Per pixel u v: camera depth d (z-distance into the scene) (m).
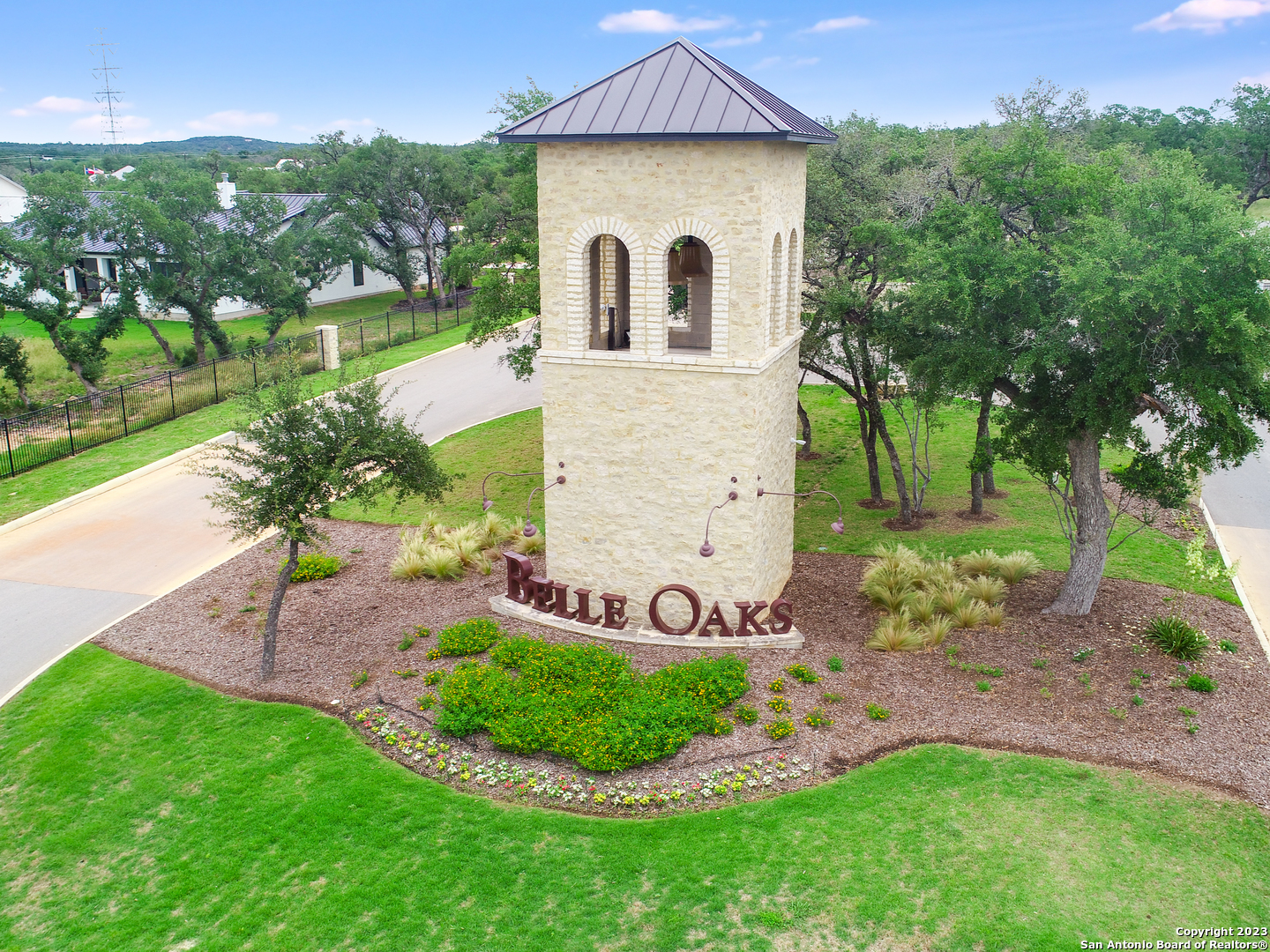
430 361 54.31
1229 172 61.66
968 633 21.66
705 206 18.62
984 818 15.59
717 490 20.23
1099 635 21.41
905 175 28.44
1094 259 18.42
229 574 26.62
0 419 38.06
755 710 18.41
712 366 19.38
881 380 28.52
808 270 28.31
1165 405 20.42
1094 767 16.80
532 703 18.34
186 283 48.34
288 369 21.31
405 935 13.77
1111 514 30.00
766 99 20.09
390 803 16.48
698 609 20.72
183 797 17.05
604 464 20.97
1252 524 29.70
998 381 22.73
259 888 14.83
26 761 18.42
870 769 16.89
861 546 28.08
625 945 13.39
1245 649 20.80
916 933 13.37
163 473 35.53
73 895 15.00
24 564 27.72
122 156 149.50
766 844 15.14
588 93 19.47
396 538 28.94
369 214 60.34
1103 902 13.85
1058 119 30.59
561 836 15.52
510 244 32.16
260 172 71.69
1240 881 14.16
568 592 22.36
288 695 20.05
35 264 42.25
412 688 19.69
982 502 31.66
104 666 21.67
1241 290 17.75
